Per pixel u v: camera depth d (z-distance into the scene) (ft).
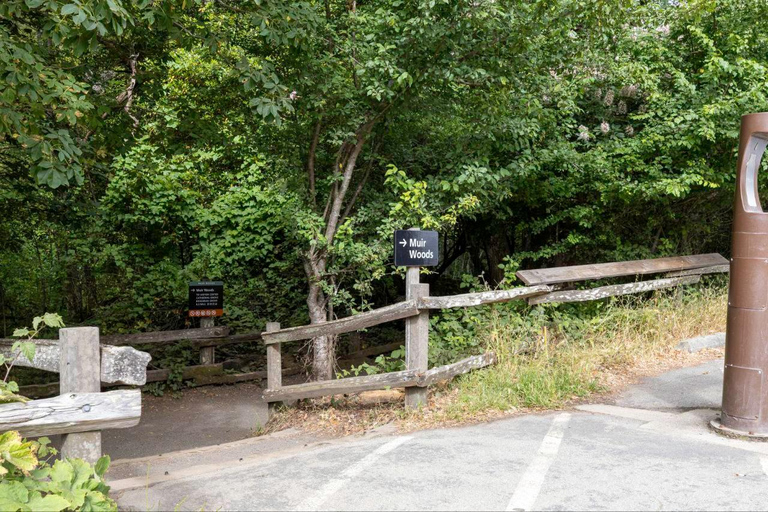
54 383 24.26
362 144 22.68
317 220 22.33
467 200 22.52
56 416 9.95
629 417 15.88
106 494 10.59
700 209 32.07
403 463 12.63
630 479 11.57
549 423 15.37
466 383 18.01
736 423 14.20
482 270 38.55
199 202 38.37
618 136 29.76
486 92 22.76
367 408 19.03
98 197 29.32
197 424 22.89
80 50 15.10
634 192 26.91
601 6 20.90
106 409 10.36
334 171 23.31
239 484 11.79
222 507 10.71
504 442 13.85
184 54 31.99
